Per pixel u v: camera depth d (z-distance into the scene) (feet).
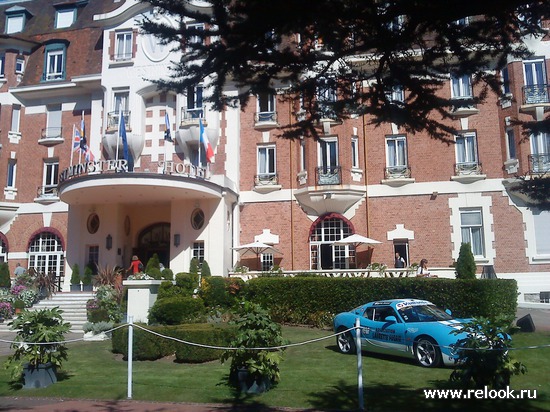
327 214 79.66
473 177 77.15
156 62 84.58
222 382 32.45
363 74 25.26
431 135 26.61
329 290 56.70
